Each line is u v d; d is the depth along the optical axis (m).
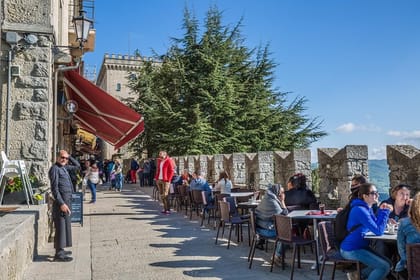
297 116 34.12
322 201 10.22
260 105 32.88
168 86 32.34
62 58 10.12
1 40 9.11
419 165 7.62
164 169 14.03
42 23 9.31
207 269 6.77
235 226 10.40
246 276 6.36
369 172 9.37
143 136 32.75
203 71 31.92
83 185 18.81
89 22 10.96
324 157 10.16
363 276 5.46
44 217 8.29
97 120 13.52
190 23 32.53
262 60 34.66
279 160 12.45
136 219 12.63
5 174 7.75
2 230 5.25
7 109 8.98
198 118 29.31
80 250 8.29
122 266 7.00
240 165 16.09
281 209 7.07
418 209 4.55
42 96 9.21
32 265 6.93
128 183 32.97
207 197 11.75
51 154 9.90
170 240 9.27
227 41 32.97
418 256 4.19
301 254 7.82
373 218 5.34
